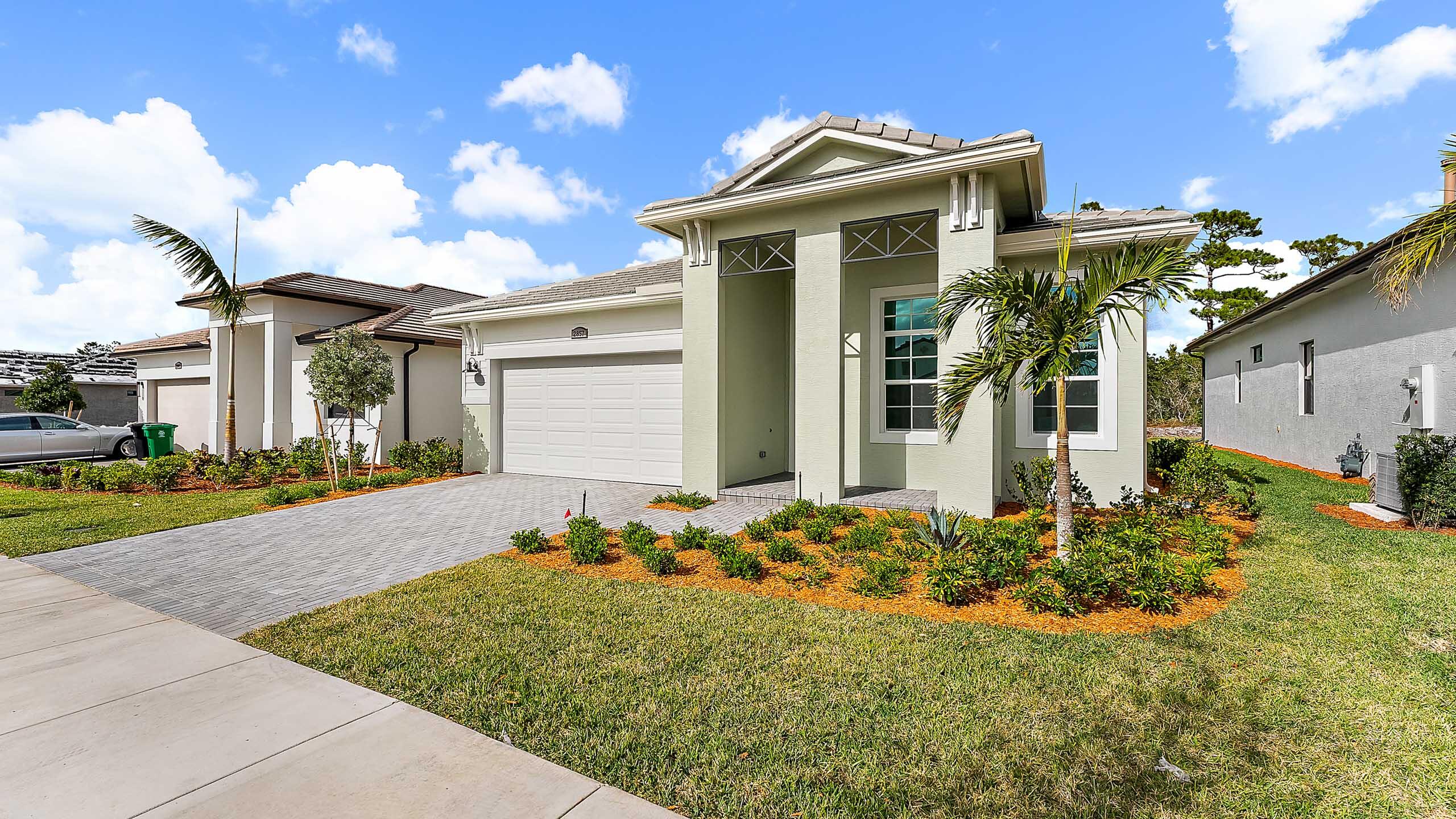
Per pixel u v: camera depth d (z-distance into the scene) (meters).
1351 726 3.32
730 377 10.56
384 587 6.13
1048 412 9.47
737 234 9.84
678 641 4.61
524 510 9.88
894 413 10.62
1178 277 5.63
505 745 3.30
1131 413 8.80
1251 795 2.80
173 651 4.60
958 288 6.45
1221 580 5.73
